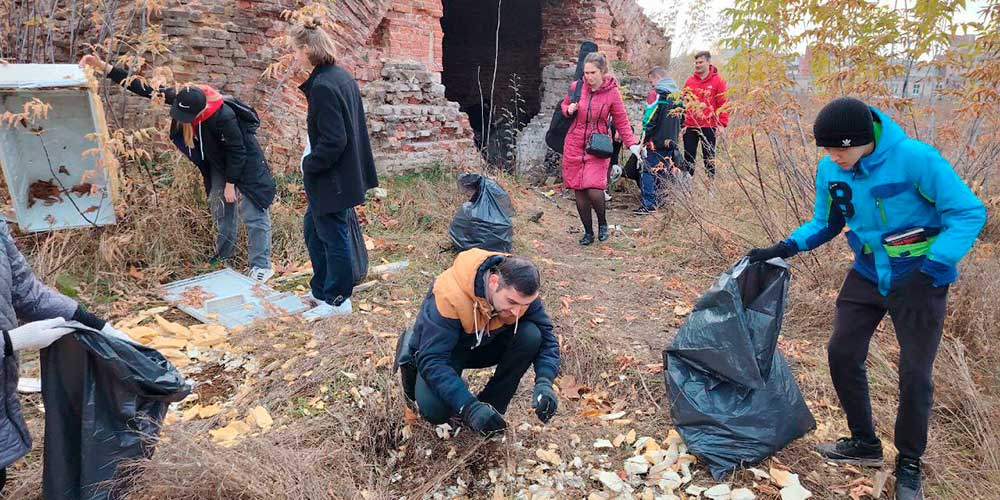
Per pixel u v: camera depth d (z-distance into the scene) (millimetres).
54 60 5668
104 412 2426
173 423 2975
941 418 3307
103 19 5340
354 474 2916
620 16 10016
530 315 2900
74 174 4820
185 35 5820
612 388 3670
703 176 6809
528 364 2938
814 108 4836
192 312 4328
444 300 2652
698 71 7152
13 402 2277
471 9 13258
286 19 6332
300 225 5648
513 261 2520
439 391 2631
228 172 4750
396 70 7270
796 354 3881
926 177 2436
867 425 2867
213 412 3268
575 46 9734
